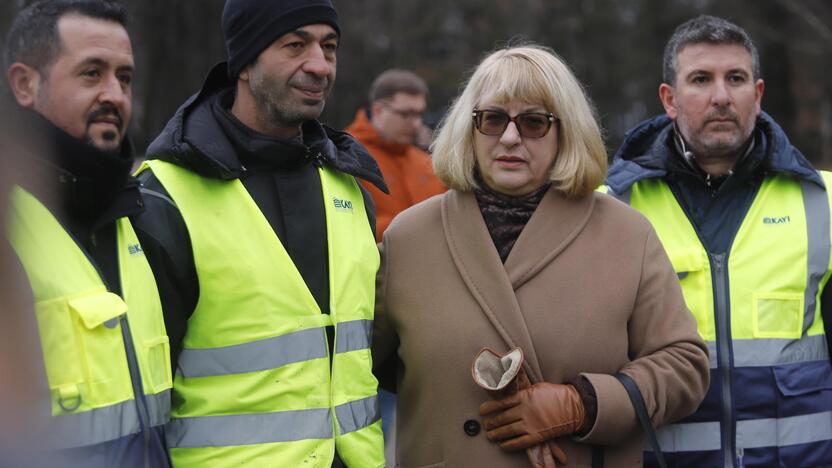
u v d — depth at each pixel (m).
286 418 3.03
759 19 14.79
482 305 3.33
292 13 3.12
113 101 2.67
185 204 3.04
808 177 3.87
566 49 16.66
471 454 3.27
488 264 3.37
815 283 3.81
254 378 3.02
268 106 3.17
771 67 14.79
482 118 3.40
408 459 3.40
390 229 3.59
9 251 1.43
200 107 3.21
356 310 3.25
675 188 3.97
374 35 17.08
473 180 3.48
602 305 3.31
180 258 2.99
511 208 3.46
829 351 3.88
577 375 3.26
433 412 3.34
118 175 2.68
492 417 3.25
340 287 3.20
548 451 3.18
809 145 14.77
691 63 3.87
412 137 6.44
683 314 3.40
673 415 3.35
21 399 1.41
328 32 3.21
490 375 3.22
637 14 16.75
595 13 16.72
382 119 6.37
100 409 2.54
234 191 3.12
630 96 16.69
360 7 17.23
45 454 1.61
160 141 3.12
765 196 3.90
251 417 3.03
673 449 3.72
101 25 2.68
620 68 16.50
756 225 3.86
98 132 2.65
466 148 3.47
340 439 3.12
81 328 2.52
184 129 3.14
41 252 2.48
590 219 3.45
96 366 2.54
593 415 3.16
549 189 3.46
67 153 2.60
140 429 2.67
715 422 3.70
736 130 3.82
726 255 3.81
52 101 2.63
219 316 3.04
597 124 3.51
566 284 3.34
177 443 3.03
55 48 2.62
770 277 3.78
